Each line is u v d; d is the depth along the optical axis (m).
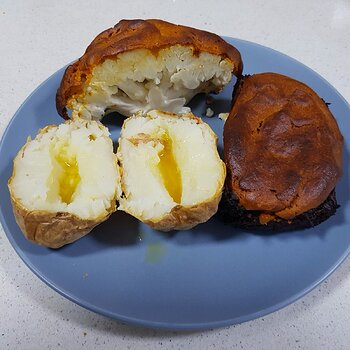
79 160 0.21
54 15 0.34
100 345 0.21
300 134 0.22
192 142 0.22
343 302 0.22
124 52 0.23
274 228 0.22
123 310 0.20
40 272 0.21
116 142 0.25
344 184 0.23
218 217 0.22
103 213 0.21
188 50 0.24
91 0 0.35
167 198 0.21
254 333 0.22
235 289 0.21
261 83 0.24
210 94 0.27
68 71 0.25
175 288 0.21
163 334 0.21
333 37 0.33
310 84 0.27
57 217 0.20
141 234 0.22
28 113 0.25
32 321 0.22
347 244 0.22
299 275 0.21
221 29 0.34
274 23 0.34
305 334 0.22
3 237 0.24
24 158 0.21
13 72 0.30
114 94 0.25
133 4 0.35
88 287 0.21
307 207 0.21
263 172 0.21
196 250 0.22
